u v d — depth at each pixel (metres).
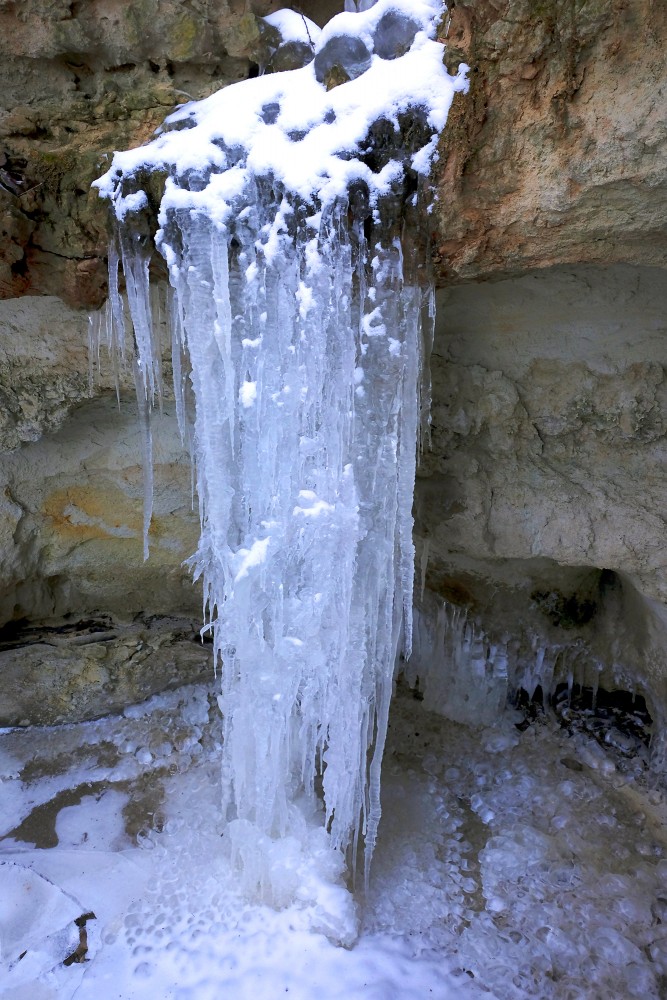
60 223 2.16
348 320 2.01
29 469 3.15
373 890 2.80
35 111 2.17
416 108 1.76
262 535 2.32
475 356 2.66
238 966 2.49
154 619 3.93
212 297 2.07
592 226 1.77
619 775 3.41
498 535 3.07
